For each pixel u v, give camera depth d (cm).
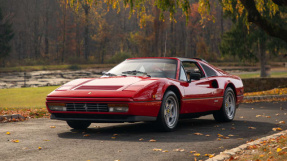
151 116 649
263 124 832
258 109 1222
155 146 545
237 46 3559
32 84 3491
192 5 8638
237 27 3497
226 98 870
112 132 684
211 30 9581
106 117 631
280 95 1720
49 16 9481
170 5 945
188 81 747
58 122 834
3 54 7094
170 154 492
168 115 686
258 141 570
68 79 4331
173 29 9756
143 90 632
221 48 3675
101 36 8656
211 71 848
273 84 2188
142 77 694
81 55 9681
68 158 464
